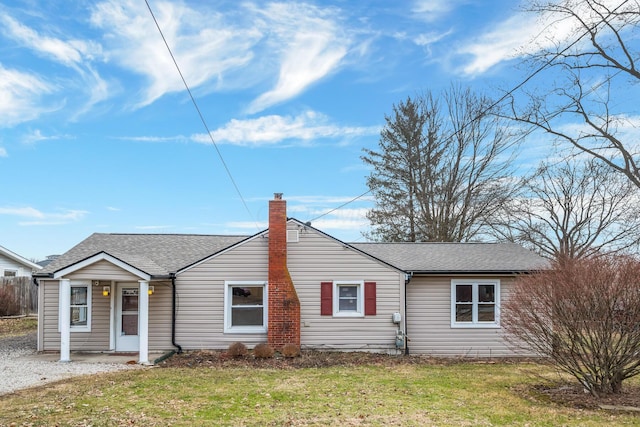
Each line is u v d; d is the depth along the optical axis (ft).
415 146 110.73
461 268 56.70
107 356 52.03
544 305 34.47
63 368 45.06
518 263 58.54
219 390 35.01
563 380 39.91
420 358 53.26
